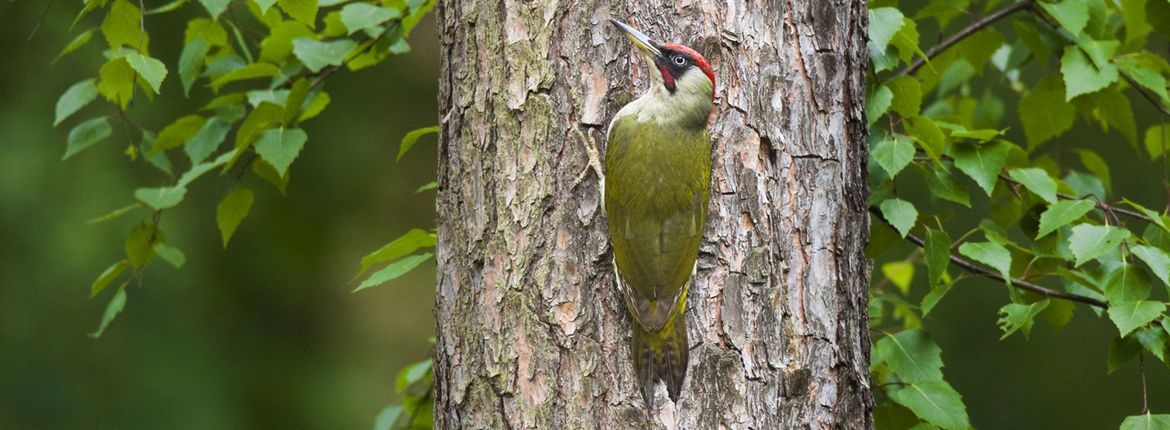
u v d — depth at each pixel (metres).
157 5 16.39
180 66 11.16
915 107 10.17
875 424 9.93
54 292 17.92
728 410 7.80
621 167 7.87
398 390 12.40
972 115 12.98
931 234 9.84
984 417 19.25
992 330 19.48
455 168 8.34
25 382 17.84
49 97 16.95
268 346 19.81
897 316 12.31
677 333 7.80
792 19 8.12
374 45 11.19
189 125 11.47
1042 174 9.67
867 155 8.86
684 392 7.80
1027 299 10.92
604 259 7.91
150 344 18.66
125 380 18.39
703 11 8.01
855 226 8.49
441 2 8.60
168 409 18.56
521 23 8.04
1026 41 11.13
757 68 8.02
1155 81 10.25
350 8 10.63
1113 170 18.95
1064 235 10.45
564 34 8.00
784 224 8.02
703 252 7.93
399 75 20.67
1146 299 9.12
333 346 20.52
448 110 8.45
